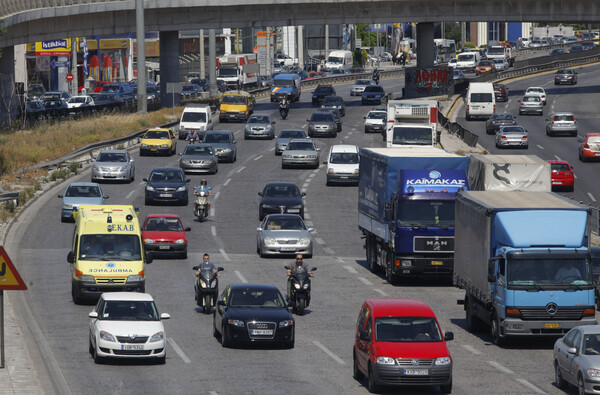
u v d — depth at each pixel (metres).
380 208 98.12
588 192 149.88
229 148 179.50
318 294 91.38
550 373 62.81
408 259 93.88
